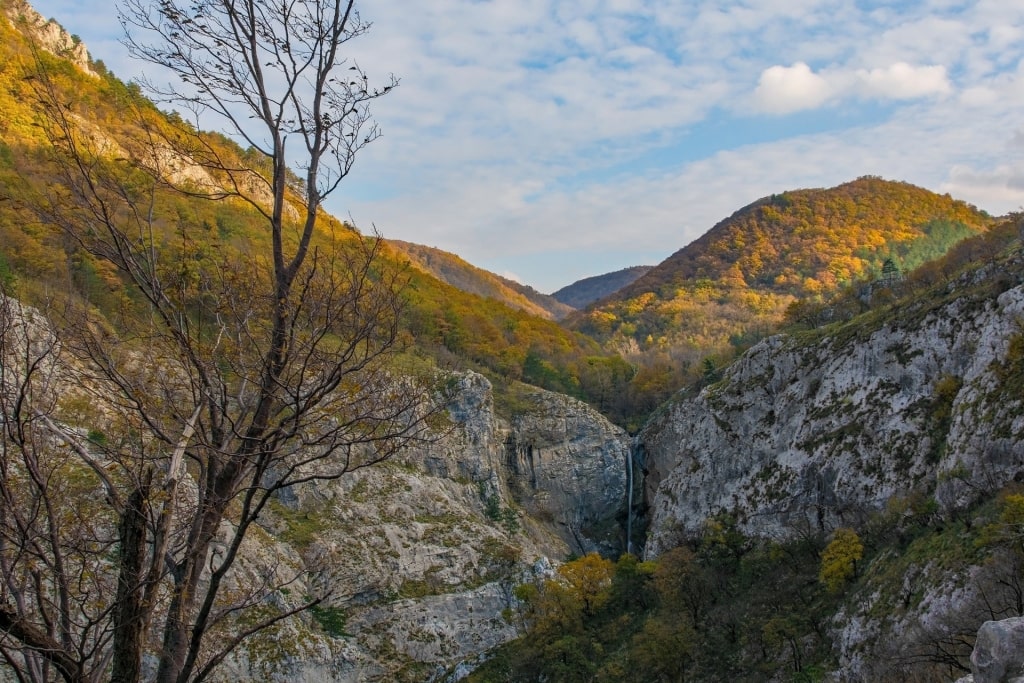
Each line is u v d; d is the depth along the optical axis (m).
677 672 53.69
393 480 77.81
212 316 10.86
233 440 10.93
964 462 54.28
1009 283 66.62
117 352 10.70
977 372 60.44
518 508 93.75
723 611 62.97
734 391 93.06
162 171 10.73
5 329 10.66
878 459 69.50
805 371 85.81
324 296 10.52
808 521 71.75
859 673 43.78
